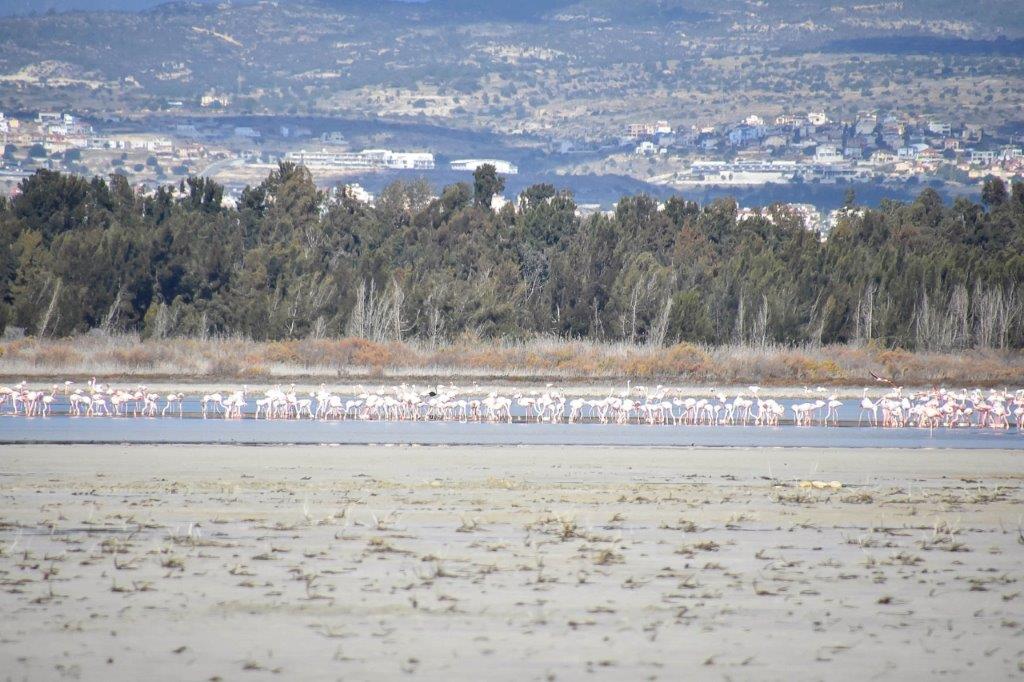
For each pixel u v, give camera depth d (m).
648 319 125.19
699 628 24.22
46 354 101.81
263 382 95.50
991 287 135.12
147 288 126.94
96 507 37.84
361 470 48.47
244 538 32.44
